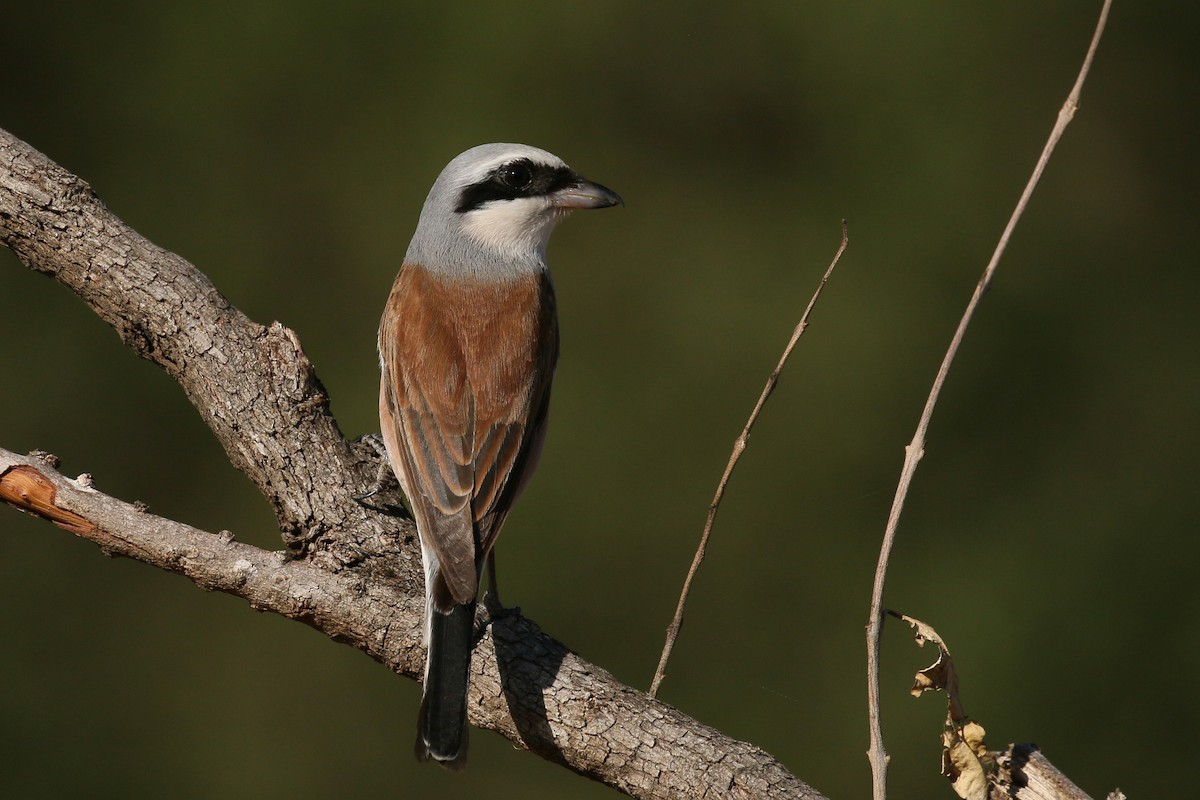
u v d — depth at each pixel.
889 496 14.26
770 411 14.78
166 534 5.69
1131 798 12.63
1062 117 4.90
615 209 16.06
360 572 6.02
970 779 5.24
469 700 5.52
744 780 5.21
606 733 5.36
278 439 6.27
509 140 16.02
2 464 5.72
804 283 15.62
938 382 5.04
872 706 4.96
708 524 5.65
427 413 6.49
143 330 6.43
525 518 13.88
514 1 16.09
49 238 6.44
